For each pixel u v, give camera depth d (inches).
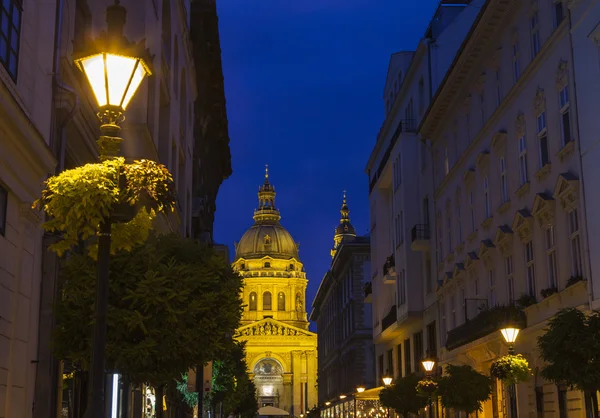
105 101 379.9
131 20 1015.0
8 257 553.6
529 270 1057.5
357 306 2920.8
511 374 826.8
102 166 392.5
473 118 1328.7
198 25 1867.6
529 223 1031.6
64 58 701.3
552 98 958.4
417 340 1781.5
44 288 671.8
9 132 525.0
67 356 624.4
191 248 679.1
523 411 1059.9
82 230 395.2
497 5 1115.9
